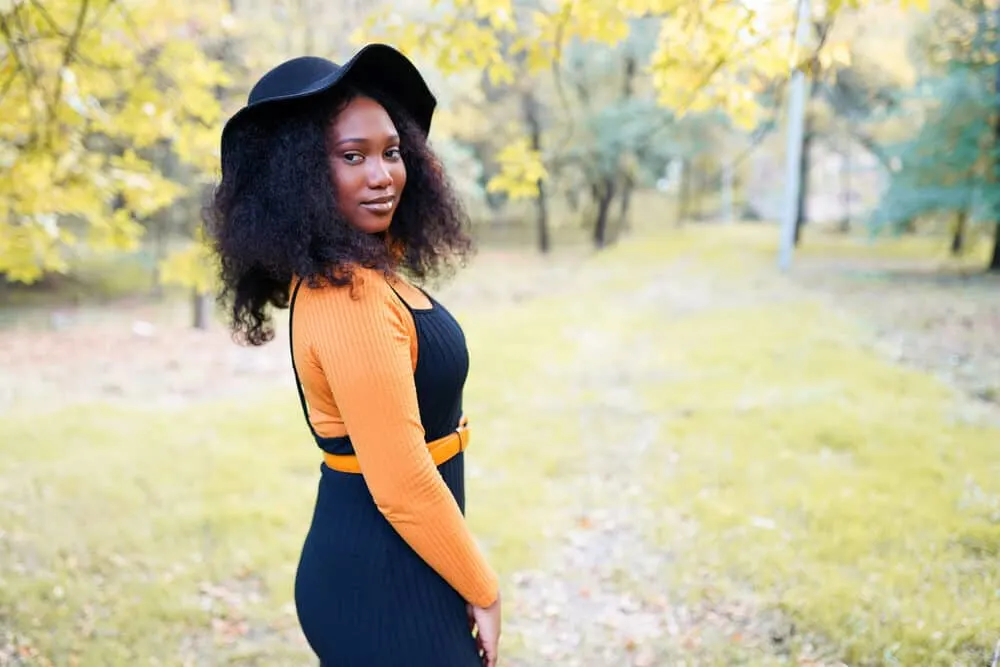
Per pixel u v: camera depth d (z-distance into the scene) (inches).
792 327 365.7
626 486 179.0
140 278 684.1
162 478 187.5
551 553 146.0
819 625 111.6
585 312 459.2
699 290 535.8
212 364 359.9
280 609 124.8
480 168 693.3
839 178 1528.1
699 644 112.0
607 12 109.7
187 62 150.3
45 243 139.8
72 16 126.7
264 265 50.8
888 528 140.6
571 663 110.3
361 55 49.5
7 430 231.6
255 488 181.0
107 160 157.6
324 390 49.9
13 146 132.2
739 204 1641.2
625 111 789.9
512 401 258.8
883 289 498.0
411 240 63.8
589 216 1135.0
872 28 577.0
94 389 306.3
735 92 115.3
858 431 200.4
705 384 267.1
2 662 106.7
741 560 134.7
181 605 124.8
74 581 133.1
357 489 52.0
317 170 48.6
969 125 526.0
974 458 175.8
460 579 49.1
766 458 187.6
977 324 353.7
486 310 501.0
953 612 109.7
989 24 326.6
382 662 51.4
